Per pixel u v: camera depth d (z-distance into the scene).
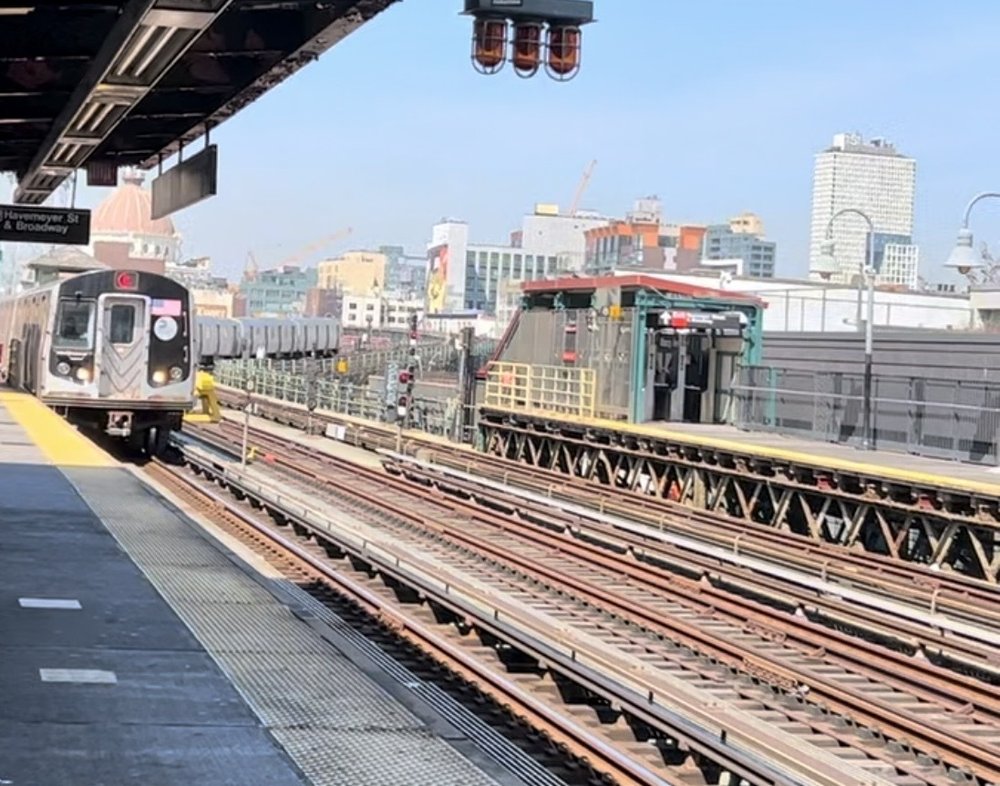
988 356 26.25
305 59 15.00
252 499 22.94
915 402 24.69
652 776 8.72
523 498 25.70
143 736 6.70
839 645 14.08
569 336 34.38
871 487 21.53
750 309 31.56
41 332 28.59
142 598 10.24
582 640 13.06
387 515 23.12
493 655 13.15
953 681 12.67
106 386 27.62
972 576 20.48
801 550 21.36
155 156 22.70
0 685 7.46
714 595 16.56
